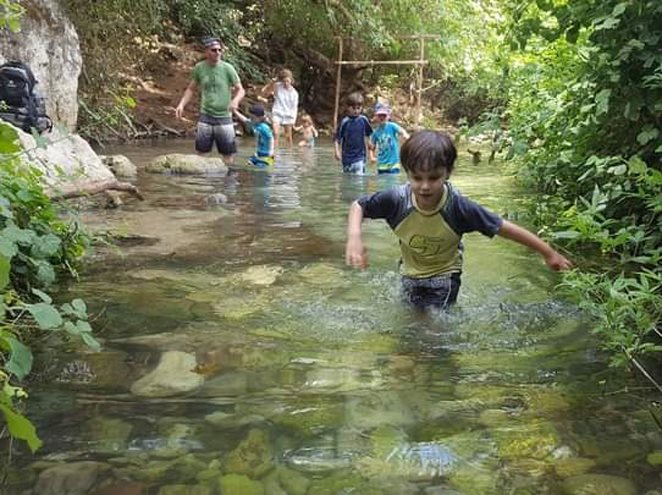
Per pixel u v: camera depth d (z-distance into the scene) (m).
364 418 1.98
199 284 3.32
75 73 8.95
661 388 2.18
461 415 2.00
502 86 10.23
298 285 3.33
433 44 15.89
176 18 14.45
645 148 4.20
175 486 1.64
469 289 3.30
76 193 4.79
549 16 4.82
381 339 2.63
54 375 2.25
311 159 9.50
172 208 5.35
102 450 1.79
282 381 2.23
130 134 11.02
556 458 1.77
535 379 2.26
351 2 14.73
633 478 1.67
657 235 3.46
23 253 3.01
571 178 5.42
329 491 1.62
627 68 4.01
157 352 2.46
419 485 1.65
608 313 2.52
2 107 4.93
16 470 1.69
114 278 3.39
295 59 16.31
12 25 3.06
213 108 8.38
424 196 2.99
